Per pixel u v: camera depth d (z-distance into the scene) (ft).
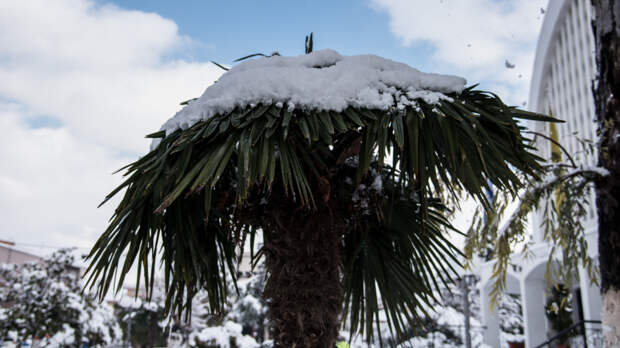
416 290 7.82
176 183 5.30
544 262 32.22
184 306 6.98
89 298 46.52
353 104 5.48
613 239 11.30
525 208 15.15
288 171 5.08
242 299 43.14
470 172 5.38
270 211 6.34
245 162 4.91
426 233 7.90
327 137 5.17
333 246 6.28
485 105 5.97
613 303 11.09
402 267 7.84
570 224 14.88
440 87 5.73
